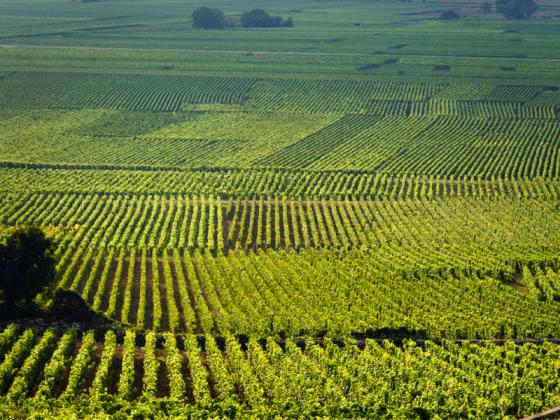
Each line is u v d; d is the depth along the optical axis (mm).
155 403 68625
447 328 90250
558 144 191750
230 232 128250
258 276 104938
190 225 130625
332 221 139500
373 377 75562
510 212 139000
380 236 125625
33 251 91375
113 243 121625
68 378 76250
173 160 175625
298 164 173750
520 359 82000
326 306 96375
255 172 166500
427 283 105438
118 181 158625
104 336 87312
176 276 110062
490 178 165125
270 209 142625
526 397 71625
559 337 90500
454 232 127375
